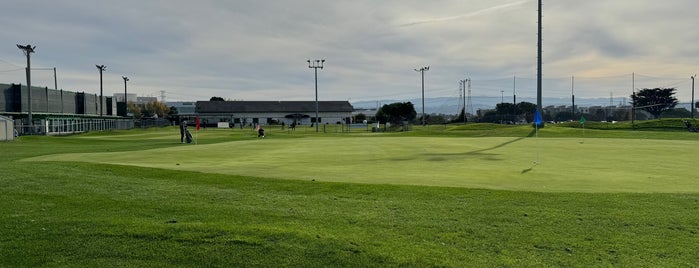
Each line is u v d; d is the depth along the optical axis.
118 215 7.30
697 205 8.08
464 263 5.54
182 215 7.36
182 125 36.75
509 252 5.89
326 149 24.98
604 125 66.62
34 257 5.69
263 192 9.49
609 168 15.16
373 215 7.50
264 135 51.31
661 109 114.06
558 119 119.00
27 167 12.69
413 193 9.26
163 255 5.75
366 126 88.88
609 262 5.60
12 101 59.50
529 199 8.60
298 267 5.47
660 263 5.56
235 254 5.76
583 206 8.02
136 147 29.05
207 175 11.69
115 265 5.52
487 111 130.62
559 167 15.46
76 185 9.93
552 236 6.46
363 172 13.51
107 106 99.81
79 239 6.18
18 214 7.30
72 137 47.19
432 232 6.61
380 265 5.50
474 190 9.51
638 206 8.00
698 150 23.89
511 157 19.61
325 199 8.80
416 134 51.53
